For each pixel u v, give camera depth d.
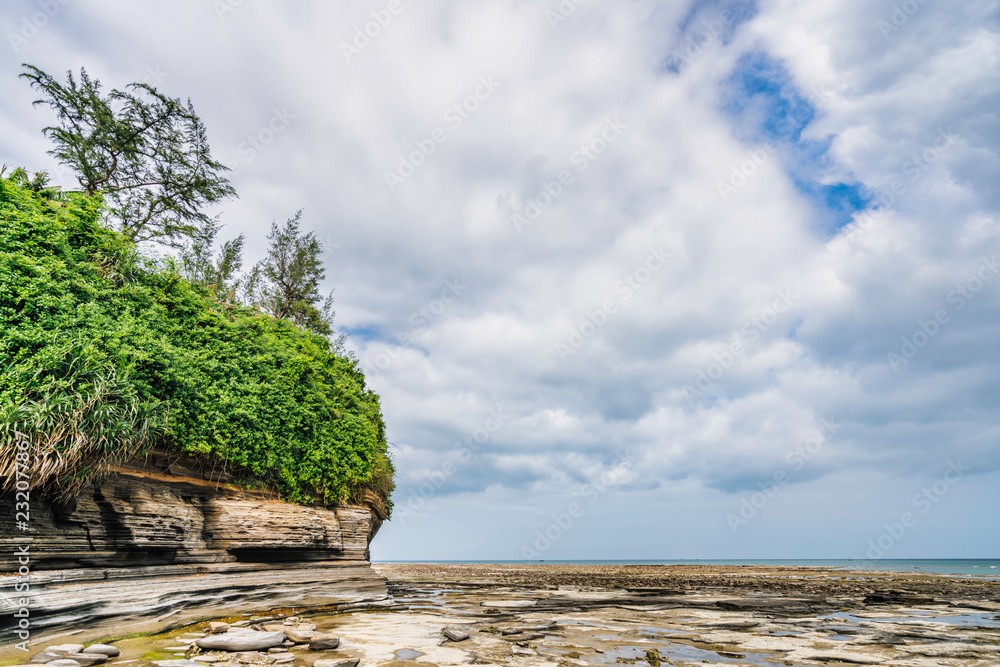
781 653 7.95
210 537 12.98
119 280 12.09
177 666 6.06
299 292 27.70
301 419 16.84
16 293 8.87
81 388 8.77
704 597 18.44
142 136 19.00
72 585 8.23
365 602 15.02
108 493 10.16
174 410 11.82
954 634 9.98
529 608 14.28
